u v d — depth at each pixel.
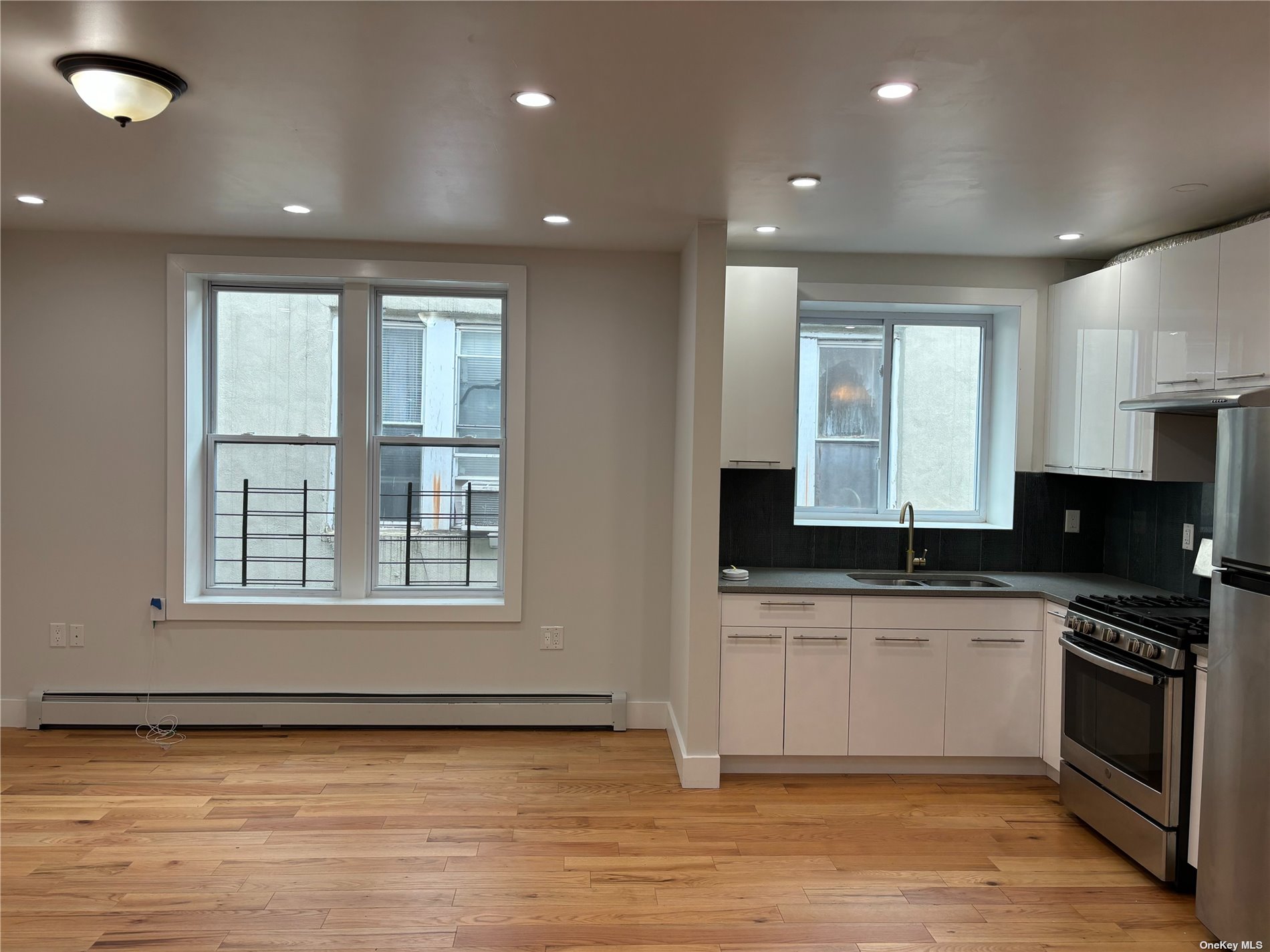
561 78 2.33
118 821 3.42
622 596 4.66
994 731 4.07
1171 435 3.62
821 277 4.52
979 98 2.42
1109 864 3.26
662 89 2.39
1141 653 3.11
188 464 4.47
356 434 4.59
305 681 4.55
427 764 4.11
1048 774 4.13
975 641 4.05
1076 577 4.52
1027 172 3.07
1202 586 3.83
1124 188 3.24
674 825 3.52
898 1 1.88
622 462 4.64
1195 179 3.12
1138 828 3.14
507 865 3.15
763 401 4.26
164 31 2.09
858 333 4.85
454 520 4.77
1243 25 1.96
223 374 4.67
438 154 2.99
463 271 4.52
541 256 4.57
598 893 2.97
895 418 4.86
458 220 3.96
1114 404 3.92
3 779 3.82
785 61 2.20
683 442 4.27
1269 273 3.00
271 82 2.39
